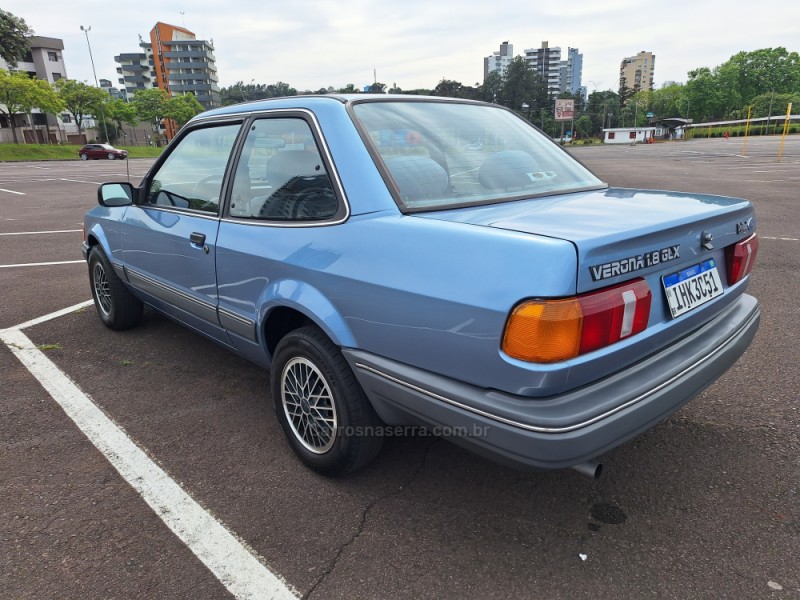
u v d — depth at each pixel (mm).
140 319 4617
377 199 2188
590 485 2547
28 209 13195
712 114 111312
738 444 2824
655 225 1932
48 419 3193
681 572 2035
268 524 2324
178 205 3377
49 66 70938
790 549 2131
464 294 1805
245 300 2758
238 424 3133
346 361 2324
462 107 3021
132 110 78812
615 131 87938
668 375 2000
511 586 1989
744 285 2631
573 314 1674
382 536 2246
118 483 2607
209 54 125000
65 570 2086
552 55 176000
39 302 5434
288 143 2600
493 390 1810
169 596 1970
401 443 2910
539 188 2629
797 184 14891
